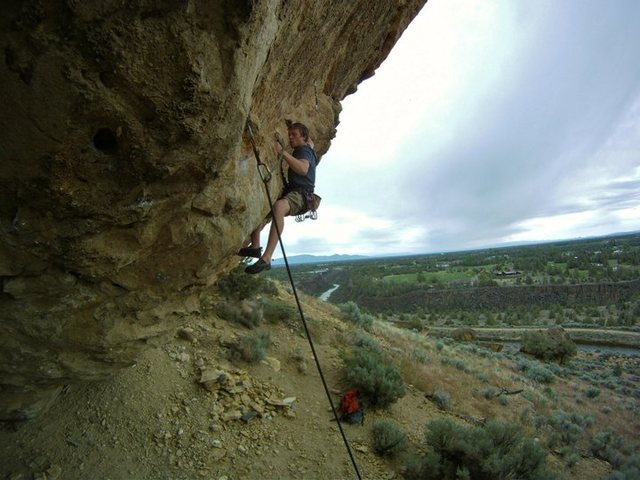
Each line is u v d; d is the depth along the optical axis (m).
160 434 6.84
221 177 3.62
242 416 7.98
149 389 7.59
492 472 7.64
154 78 2.31
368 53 7.18
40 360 3.85
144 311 4.23
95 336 3.94
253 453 7.31
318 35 4.76
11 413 4.96
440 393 12.17
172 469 6.36
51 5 1.89
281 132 5.21
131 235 3.29
